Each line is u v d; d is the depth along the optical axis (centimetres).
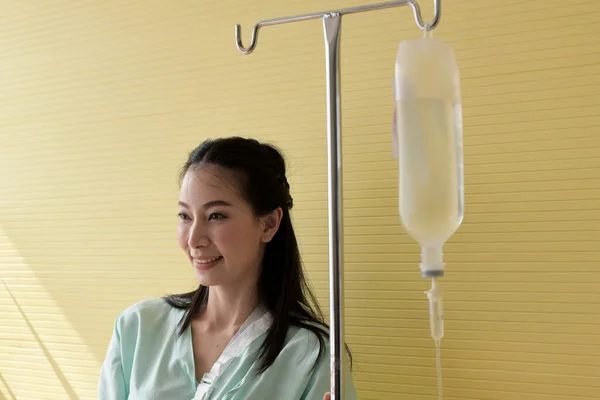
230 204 116
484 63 120
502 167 119
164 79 151
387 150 127
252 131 141
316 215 135
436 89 75
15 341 169
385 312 128
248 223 118
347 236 131
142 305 134
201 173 117
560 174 114
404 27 126
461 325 121
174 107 150
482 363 120
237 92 143
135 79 154
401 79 76
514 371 117
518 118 118
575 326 113
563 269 114
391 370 127
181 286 148
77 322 161
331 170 81
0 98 172
